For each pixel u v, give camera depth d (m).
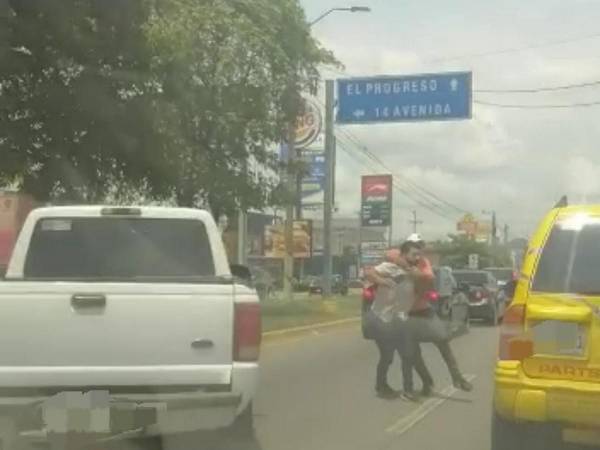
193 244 8.36
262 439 9.35
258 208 24.14
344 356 17.45
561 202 7.54
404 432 9.77
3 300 6.93
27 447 7.49
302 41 23.23
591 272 6.85
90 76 17.61
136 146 18.78
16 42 16.91
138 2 17.41
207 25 20.22
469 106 29.91
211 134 21.47
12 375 6.90
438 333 12.26
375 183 59.84
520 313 6.89
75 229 8.27
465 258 80.44
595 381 6.64
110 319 7.02
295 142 28.73
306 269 88.06
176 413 7.09
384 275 12.08
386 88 30.41
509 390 6.81
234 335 7.18
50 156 18.44
